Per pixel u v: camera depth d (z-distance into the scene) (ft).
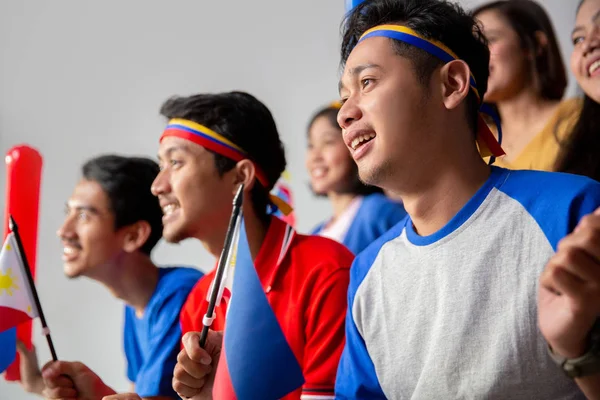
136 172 5.13
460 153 3.11
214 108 4.30
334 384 3.87
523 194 2.97
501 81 5.14
